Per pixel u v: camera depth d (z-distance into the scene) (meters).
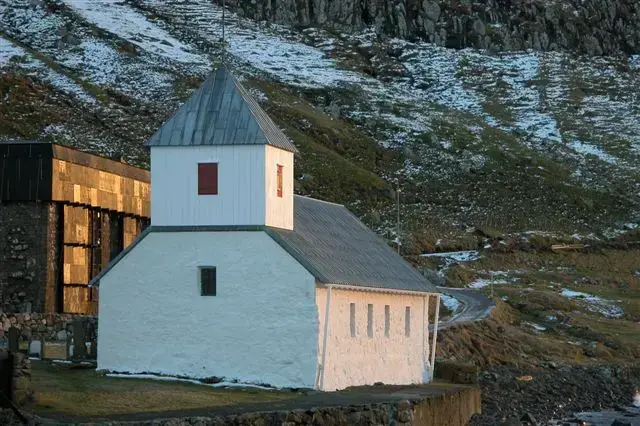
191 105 135.25
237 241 130.62
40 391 111.25
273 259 129.50
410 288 149.38
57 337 169.75
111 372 131.62
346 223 156.62
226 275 130.62
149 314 132.25
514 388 188.75
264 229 130.00
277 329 128.88
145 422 95.44
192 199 132.25
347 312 135.75
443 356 195.88
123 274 133.25
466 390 145.00
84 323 169.62
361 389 135.12
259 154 131.00
